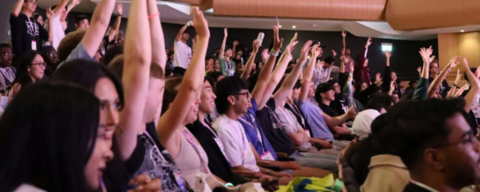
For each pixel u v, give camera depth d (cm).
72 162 73
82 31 196
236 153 256
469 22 929
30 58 262
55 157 73
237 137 263
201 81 198
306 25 1192
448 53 1167
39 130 73
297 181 218
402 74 1361
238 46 1007
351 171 179
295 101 417
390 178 140
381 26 1126
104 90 95
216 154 234
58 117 74
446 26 982
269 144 316
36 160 73
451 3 932
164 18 1123
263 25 1209
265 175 264
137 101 120
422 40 1385
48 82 79
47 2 913
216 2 971
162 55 165
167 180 140
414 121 120
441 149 117
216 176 223
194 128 233
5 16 585
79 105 76
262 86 319
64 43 195
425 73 375
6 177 71
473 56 1136
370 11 1033
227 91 269
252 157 275
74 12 1043
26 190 72
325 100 474
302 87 416
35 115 73
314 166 320
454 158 116
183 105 168
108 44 455
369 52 1362
